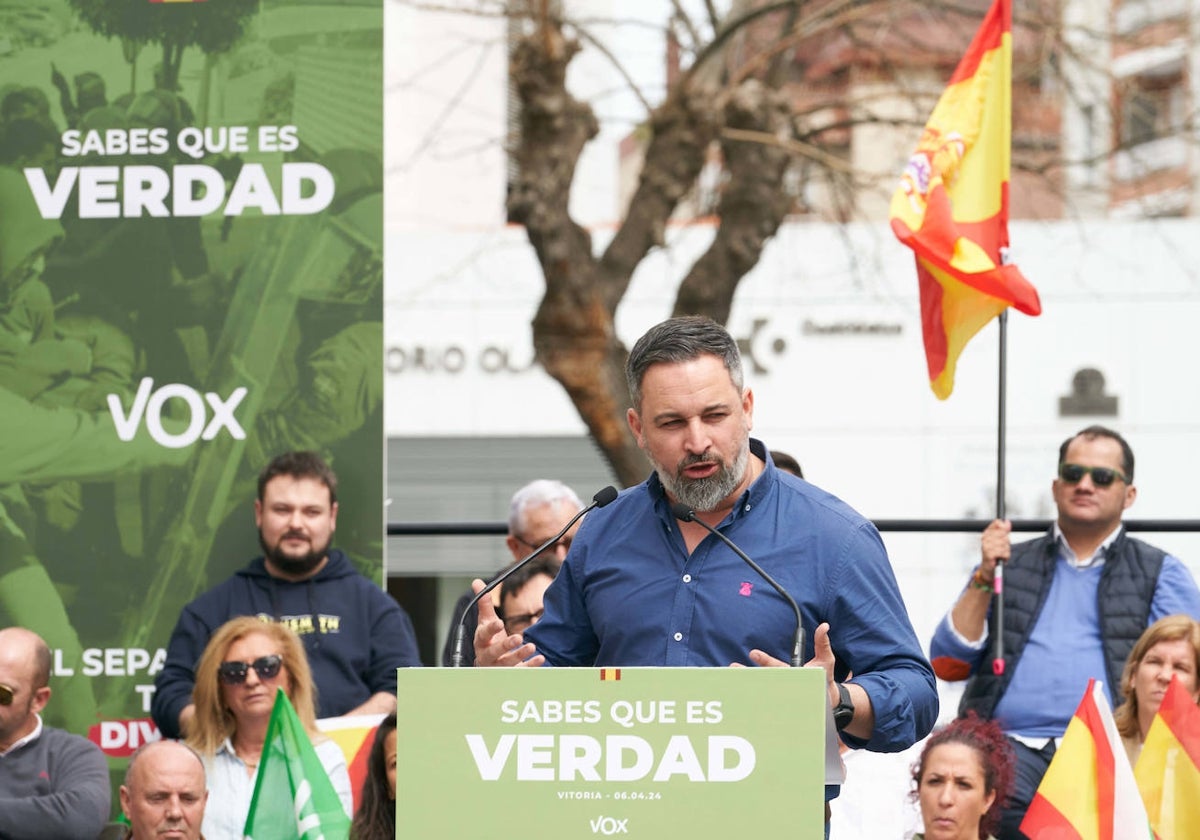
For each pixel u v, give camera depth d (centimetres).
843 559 508
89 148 830
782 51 1856
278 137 826
